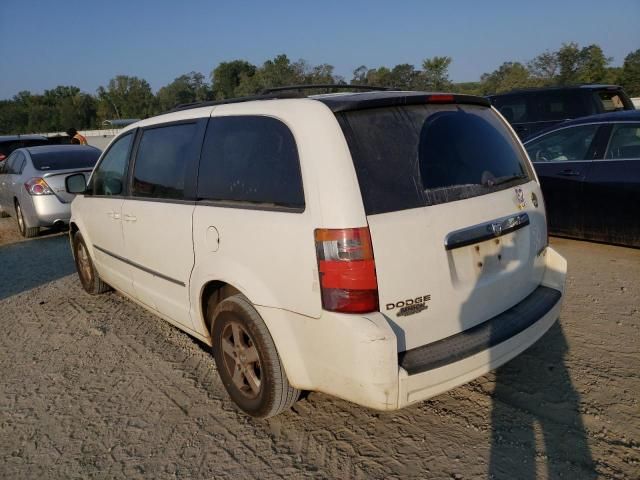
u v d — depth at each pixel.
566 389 3.23
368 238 2.36
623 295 4.62
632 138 5.65
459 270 2.67
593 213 5.89
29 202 8.54
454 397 3.23
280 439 2.94
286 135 2.67
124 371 3.84
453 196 2.68
